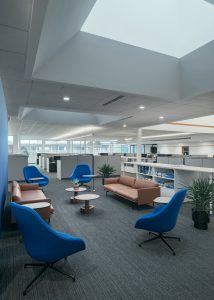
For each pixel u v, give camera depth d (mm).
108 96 4832
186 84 4809
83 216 4332
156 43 4637
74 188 5527
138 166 7293
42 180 6371
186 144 17359
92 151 24031
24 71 3365
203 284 2152
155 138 17891
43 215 3516
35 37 2381
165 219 2836
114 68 4234
